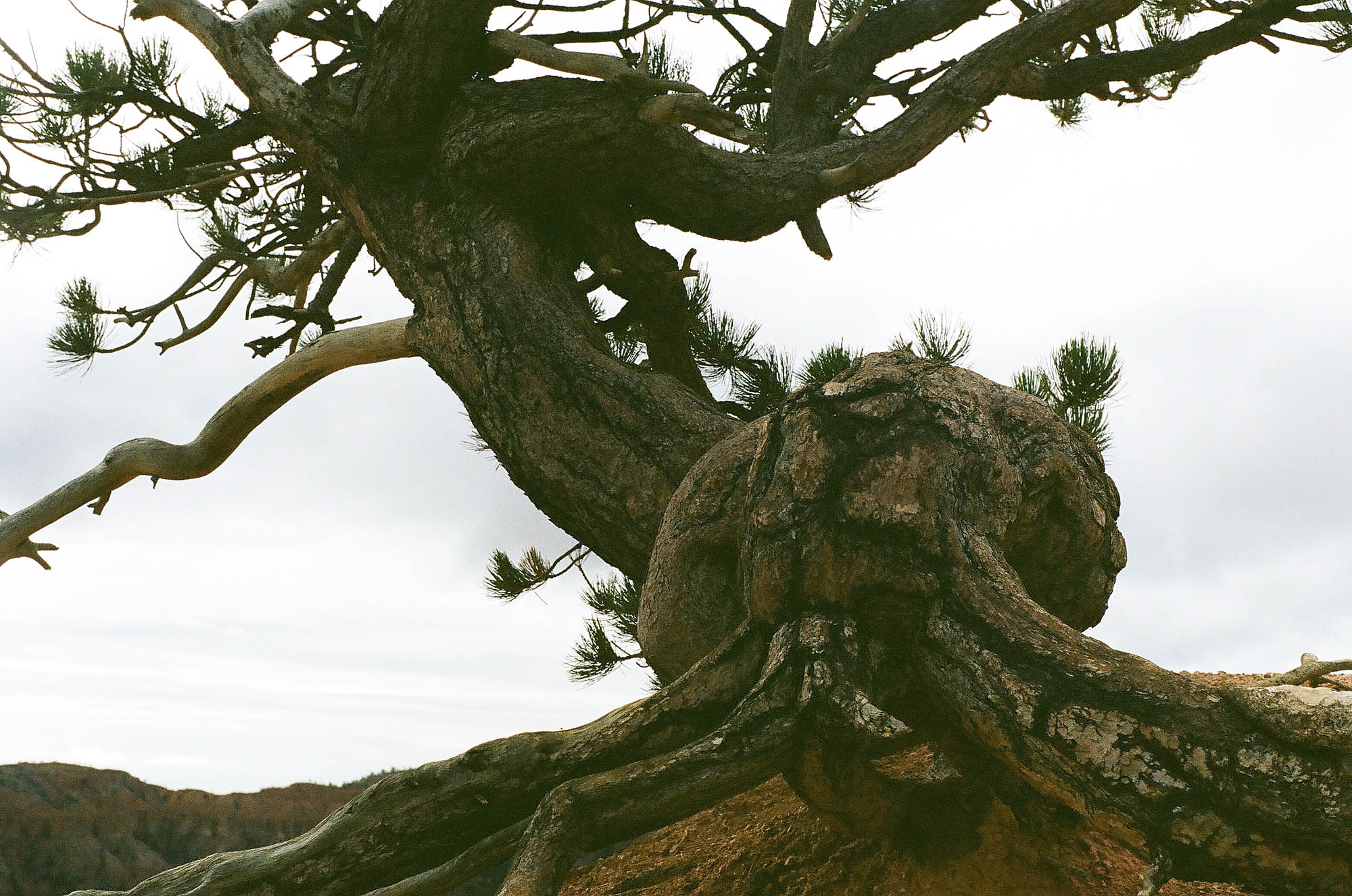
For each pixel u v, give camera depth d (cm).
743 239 653
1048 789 332
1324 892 293
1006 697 331
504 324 550
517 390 538
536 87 569
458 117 577
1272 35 736
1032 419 396
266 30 663
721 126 527
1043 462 383
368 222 612
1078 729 317
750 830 482
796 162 645
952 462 367
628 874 485
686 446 498
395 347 654
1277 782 293
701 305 842
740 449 423
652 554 448
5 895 503
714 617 407
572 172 568
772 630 367
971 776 402
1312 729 289
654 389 520
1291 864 294
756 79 920
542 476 527
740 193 615
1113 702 317
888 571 356
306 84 830
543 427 527
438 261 579
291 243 898
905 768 496
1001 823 400
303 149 632
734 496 412
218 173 882
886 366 391
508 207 583
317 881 374
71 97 835
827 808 377
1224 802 298
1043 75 752
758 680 359
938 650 348
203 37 656
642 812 336
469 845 369
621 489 503
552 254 591
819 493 364
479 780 365
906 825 399
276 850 386
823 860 427
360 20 789
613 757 361
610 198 596
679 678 379
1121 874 382
